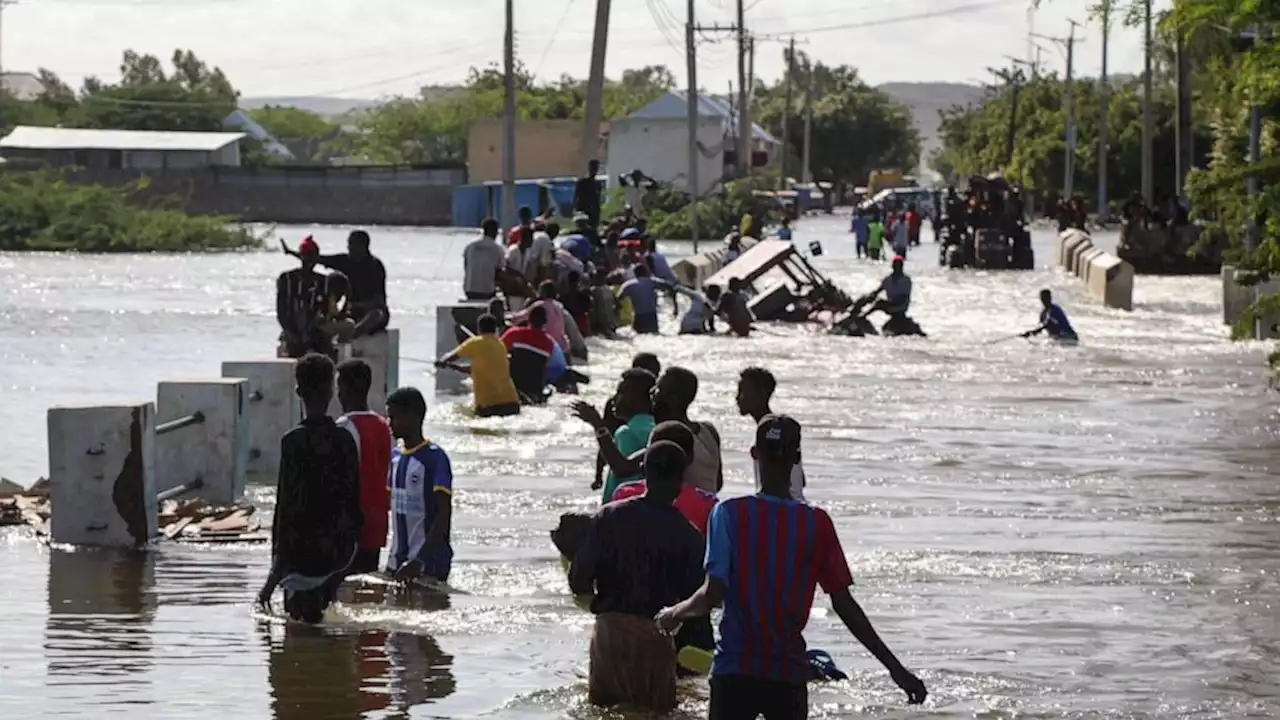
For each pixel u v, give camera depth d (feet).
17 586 69.10
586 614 66.54
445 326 145.89
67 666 57.93
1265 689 58.54
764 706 43.73
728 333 193.67
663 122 589.73
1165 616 68.39
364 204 644.69
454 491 93.04
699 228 492.95
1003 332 203.62
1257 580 74.84
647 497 54.19
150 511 77.46
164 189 648.79
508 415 123.65
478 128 647.15
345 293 109.19
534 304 147.64
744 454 108.47
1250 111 166.91
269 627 63.57
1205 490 97.91
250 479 94.12
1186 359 172.55
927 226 599.57
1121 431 122.21
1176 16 109.19
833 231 559.79
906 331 196.54
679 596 54.03
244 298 252.01
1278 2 106.11
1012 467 105.60
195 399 86.12
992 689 57.77
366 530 68.44
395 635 63.10
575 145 646.74
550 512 87.35
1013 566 76.84
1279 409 135.03
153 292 264.93
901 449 112.37
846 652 62.28
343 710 53.98
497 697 55.67
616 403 69.00
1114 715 55.36
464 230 570.05
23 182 451.12
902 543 81.76
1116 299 244.22
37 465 104.42
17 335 188.75
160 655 59.62
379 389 121.90
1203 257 327.47
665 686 53.98
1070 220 409.28
